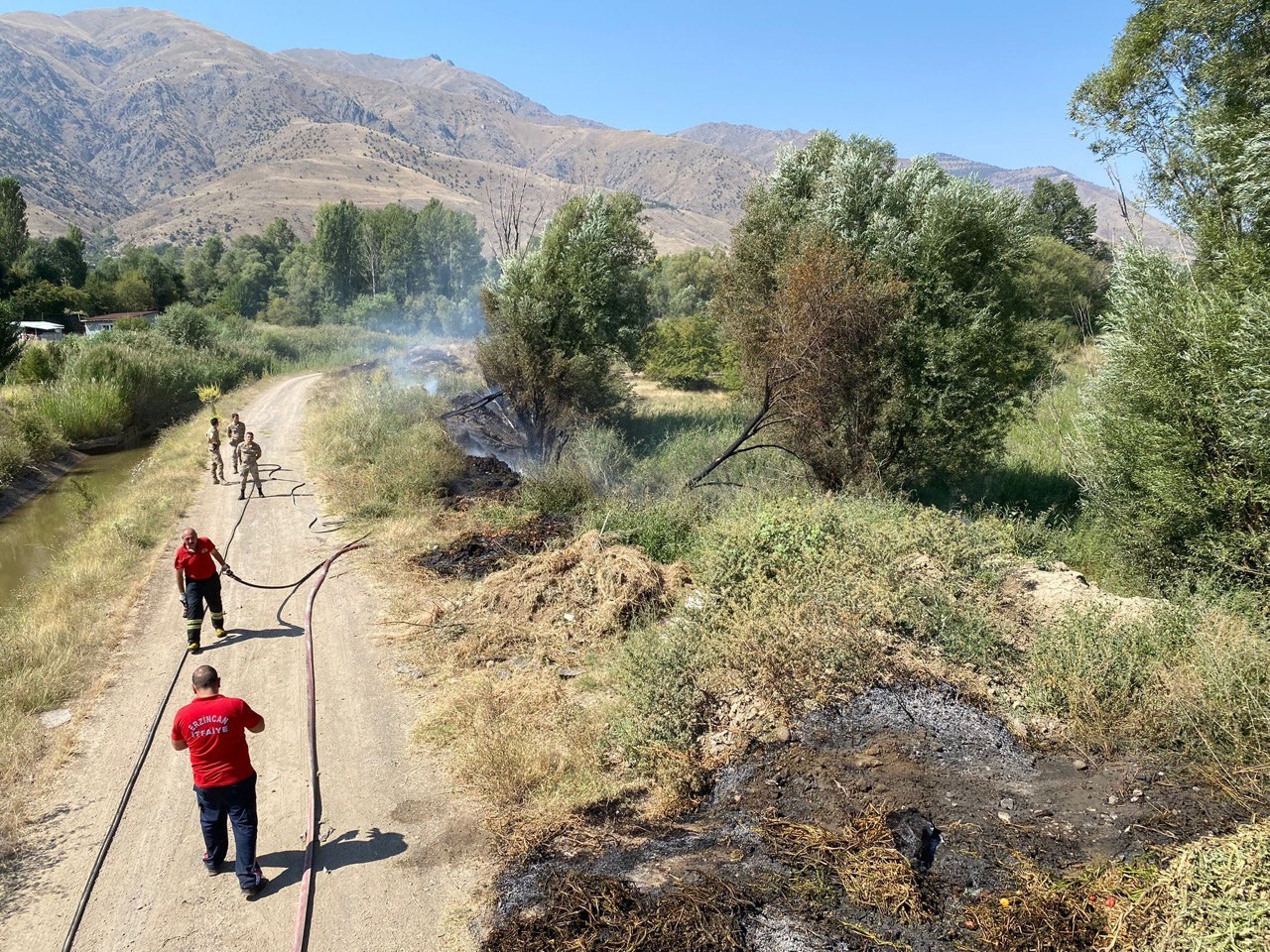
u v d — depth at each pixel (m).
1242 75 11.11
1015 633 8.53
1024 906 5.02
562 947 4.98
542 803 6.61
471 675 9.03
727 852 5.78
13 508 20.55
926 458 15.60
